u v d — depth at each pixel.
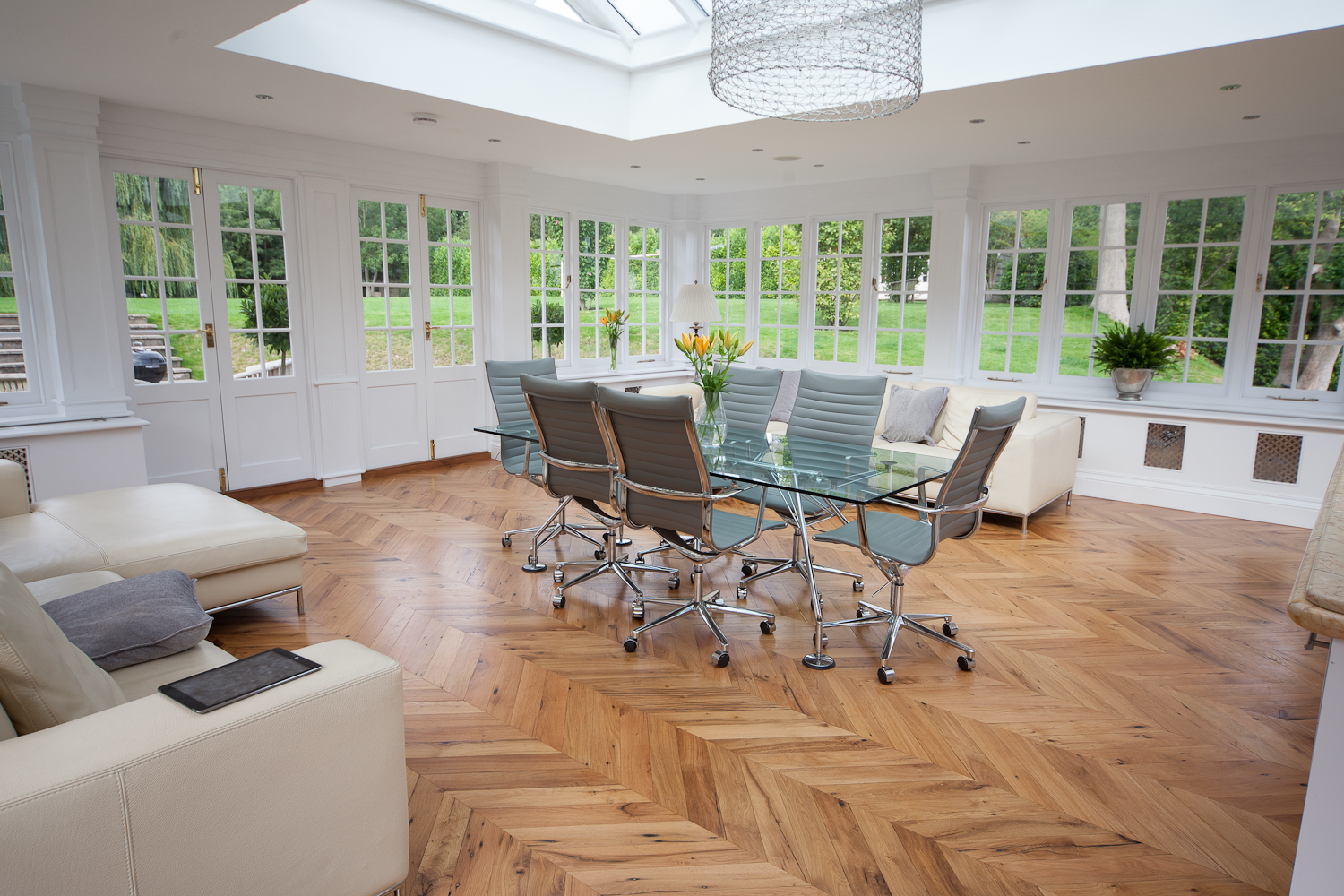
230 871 1.36
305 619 3.31
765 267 7.75
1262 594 3.72
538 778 2.23
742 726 2.53
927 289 6.64
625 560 3.87
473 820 2.04
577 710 2.62
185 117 4.74
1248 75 3.68
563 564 3.67
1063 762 2.33
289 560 3.21
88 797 1.18
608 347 7.70
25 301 4.26
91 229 4.27
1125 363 5.51
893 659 3.04
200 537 2.91
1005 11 3.75
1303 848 1.19
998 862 1.90
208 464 5.14
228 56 3.55
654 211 7.90
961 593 3.72
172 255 4.86
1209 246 5.41
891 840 1.97
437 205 6.19
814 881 1.83
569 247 7.15
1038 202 6.04
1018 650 3.10
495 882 1.81
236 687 1.41
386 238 5.91
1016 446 4.70
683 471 2.88
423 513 5.04
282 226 5.31
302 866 1.47
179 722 1.31
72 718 1.37
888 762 2.32
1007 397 5.14
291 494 5.45
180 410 4.98
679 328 8.33
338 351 5.67
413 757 2.32
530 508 5.18
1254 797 2.16
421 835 1.97
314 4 3.75
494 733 2.46
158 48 3.44
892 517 3.33
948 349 6.37
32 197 4.16
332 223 5.52
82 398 4.32
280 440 5.47
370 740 1.55
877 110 4.12
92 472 4.30
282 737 1.41
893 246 6.84
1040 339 6.14
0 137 4.07
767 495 3.66
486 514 5.02
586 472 3.38
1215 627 3.32
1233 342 5.39
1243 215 5.27
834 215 7.13
